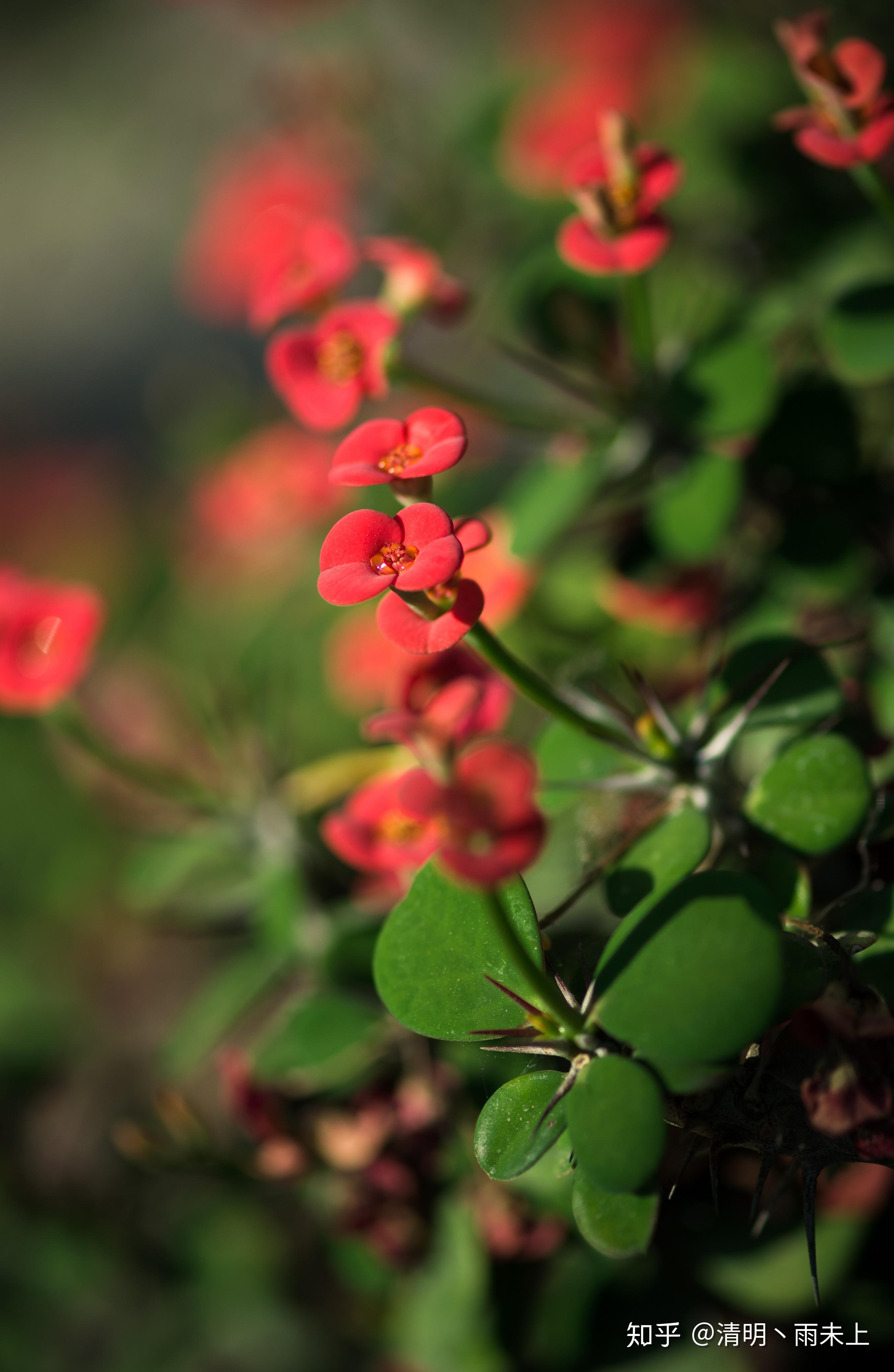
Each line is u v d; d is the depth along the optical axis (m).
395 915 0.23
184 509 0.62
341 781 0.31
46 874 0.51
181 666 0.54
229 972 0.32
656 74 0.40
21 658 0.29
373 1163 0.28
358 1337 0.33
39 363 1.09
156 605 0.62
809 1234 0.22
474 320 0.41
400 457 0.24
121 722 0.43
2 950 0.47
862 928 0.23
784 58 0.38
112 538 0.70
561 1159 0.23
